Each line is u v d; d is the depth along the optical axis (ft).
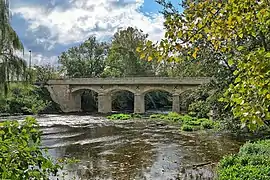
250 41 38.55
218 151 62.39
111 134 89.25
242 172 36.42
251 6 12.94
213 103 70.03
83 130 98.48
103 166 51.65
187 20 13.08
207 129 93.35
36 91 165.37
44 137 83.30
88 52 229.86
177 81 155.12
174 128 100.94
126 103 204.95
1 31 66.64
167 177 45.03
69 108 180.96
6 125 12.60
